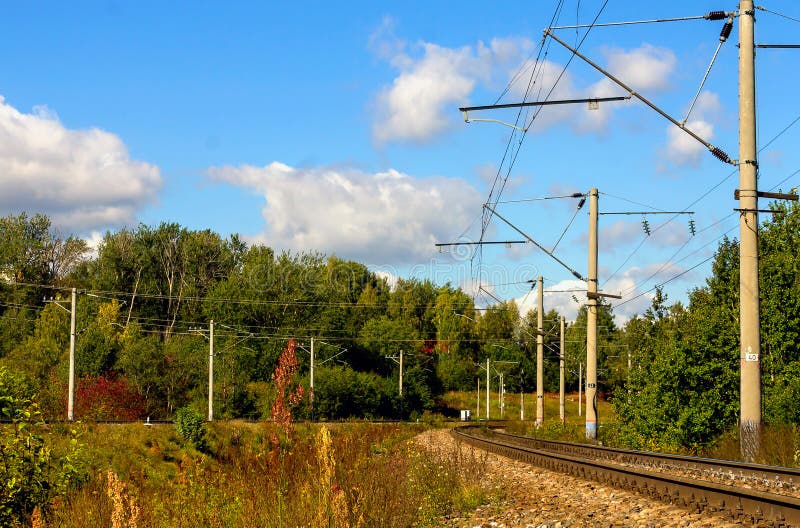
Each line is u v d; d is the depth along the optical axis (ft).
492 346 391.86
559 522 36.27
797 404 74.54
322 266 332.39
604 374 316.60
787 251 95.66
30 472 38.29
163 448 100.53
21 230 342.44
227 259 391.04
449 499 47.96
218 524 34.19
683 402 94.89
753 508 33.04
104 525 37.83
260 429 119.96
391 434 150.41
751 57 60.39
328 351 297.12
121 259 361.30
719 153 60.70
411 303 395.96
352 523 29.89
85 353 241.96
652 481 43.42
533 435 139.85
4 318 309.83
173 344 265.95
